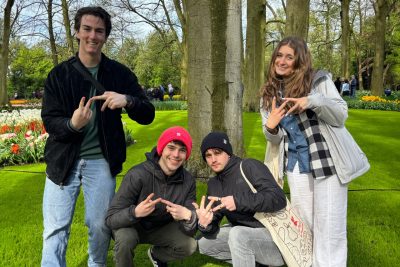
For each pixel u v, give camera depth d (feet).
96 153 8.74
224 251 9.70
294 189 9.29
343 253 8.82
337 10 111.45
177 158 8.87
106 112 8.66
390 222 13.76
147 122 9.21
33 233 13.07
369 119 46.19
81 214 14.78
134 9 84.43
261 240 8.80
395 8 114.42
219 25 16.11
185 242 9.66
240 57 16.78
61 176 8.46
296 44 8.70
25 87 165.27
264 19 55.83
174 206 8.91
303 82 8.69
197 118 17.20
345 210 8.86
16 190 18.43
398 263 10.66
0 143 25.27
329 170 8.68
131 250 9.11
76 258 11.20
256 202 8.44
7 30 75.92
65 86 8.49
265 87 9.36
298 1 39.09
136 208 8.59
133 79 9.26
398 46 143.54
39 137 25.77
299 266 8.62
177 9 82.43
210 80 16.60
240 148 17.16
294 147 9.18
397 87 184.75
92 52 8.44
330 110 8.24
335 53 161.68
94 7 8.35
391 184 18.70
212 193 9.56
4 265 10.75
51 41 78.43
